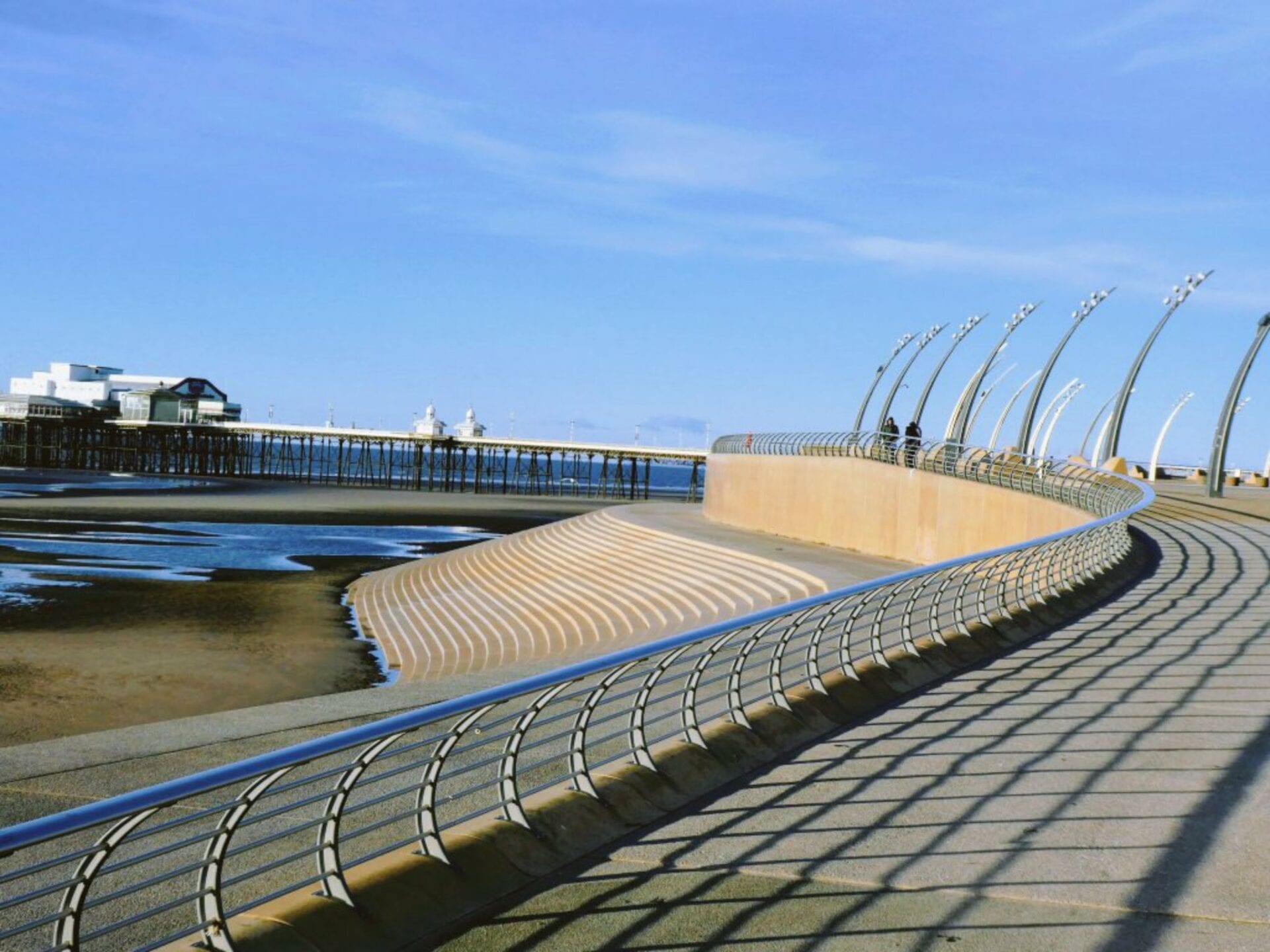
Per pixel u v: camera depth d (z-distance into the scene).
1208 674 11.66
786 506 45.00
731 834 7.18
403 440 126.44
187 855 7.06
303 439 133.00
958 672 12.01
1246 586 17.53
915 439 36.69
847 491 40.28
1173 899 6.18
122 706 20.30
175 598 34.97
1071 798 7.84
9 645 25.39
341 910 5.54
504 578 39.53
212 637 28.45
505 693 5.69
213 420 146.50
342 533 64.25
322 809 8.02
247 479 129.12
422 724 5.12
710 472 56.88
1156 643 13.28
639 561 37.91
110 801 3.79
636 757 7.88
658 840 7.10
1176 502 34.12
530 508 92.19
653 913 6.00
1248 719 9.91
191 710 20.47
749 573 32.44
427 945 5.61
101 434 143.50
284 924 5.29
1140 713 10.13
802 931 5.79
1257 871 6.56
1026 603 14.96
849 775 8.40
